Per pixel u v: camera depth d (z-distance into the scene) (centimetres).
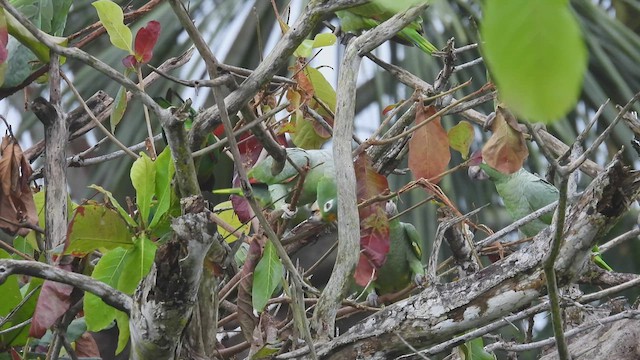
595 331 970
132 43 962
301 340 941
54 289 939
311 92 973
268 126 969
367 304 986
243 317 950
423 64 1165
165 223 942
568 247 927
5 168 962
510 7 520
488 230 980
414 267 984
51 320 938
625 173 923
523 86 522
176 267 917
